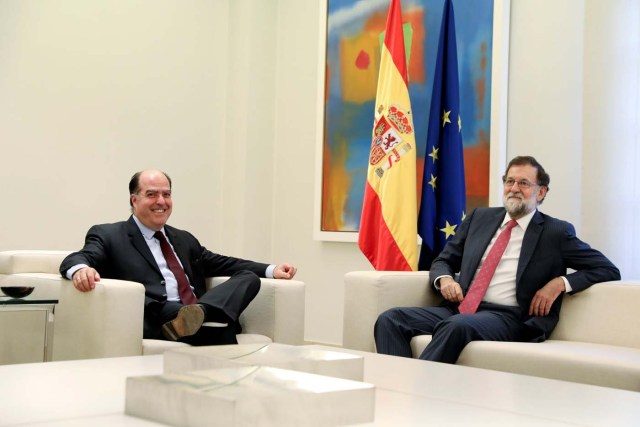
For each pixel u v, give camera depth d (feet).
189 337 10.10
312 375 4.53
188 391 3.96
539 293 10.52
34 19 16.98
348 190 18.74
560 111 15.05
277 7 20.74
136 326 9.43
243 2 20.20
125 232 11.18
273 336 10.66
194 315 9.80
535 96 15.47
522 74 15.69
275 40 20.67
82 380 5.31
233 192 20.17
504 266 11.02
